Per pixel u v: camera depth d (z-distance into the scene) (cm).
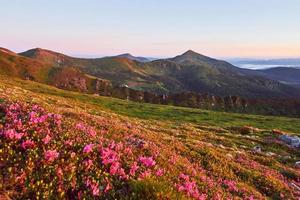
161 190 898
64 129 1167
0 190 718
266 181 2055
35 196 746
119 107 11206
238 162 2636
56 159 908
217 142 4538
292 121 12594
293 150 5256
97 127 1769
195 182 1276
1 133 953
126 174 1016
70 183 835
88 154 1017
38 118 1159
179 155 1894
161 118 9175
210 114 12169
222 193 1351
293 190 2109
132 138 1627
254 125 10381
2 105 1265
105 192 867
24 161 848
